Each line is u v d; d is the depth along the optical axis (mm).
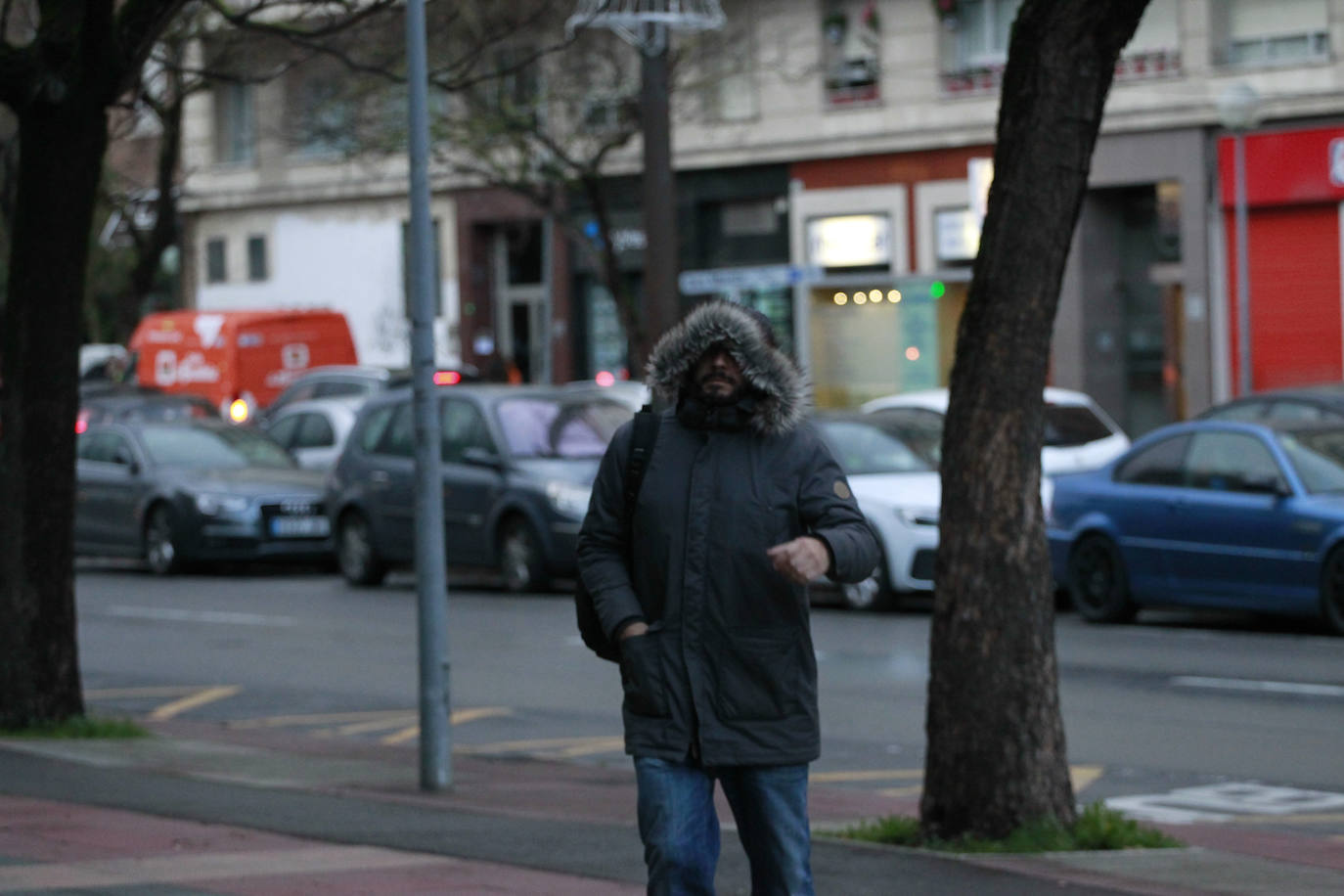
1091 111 13523
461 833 14656
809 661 9117
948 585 13734
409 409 38438
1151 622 29922
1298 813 16125
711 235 65000
